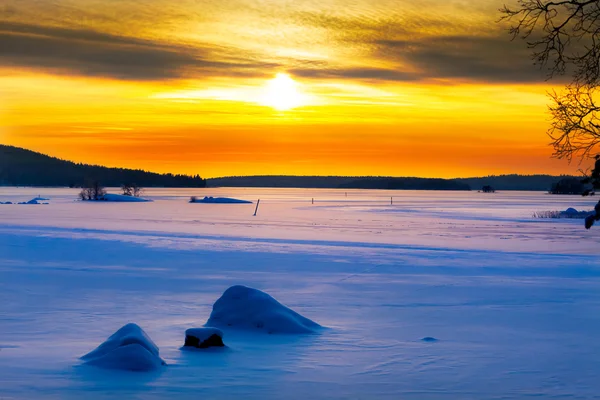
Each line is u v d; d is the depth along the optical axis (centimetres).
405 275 1953
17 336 1032
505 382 759
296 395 695
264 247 2844
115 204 11450
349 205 12144
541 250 3173
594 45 859
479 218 7044
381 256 2517
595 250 3180
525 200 18125
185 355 905
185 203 12925
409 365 848
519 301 1459
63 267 2047
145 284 1695
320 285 1716
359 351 935
